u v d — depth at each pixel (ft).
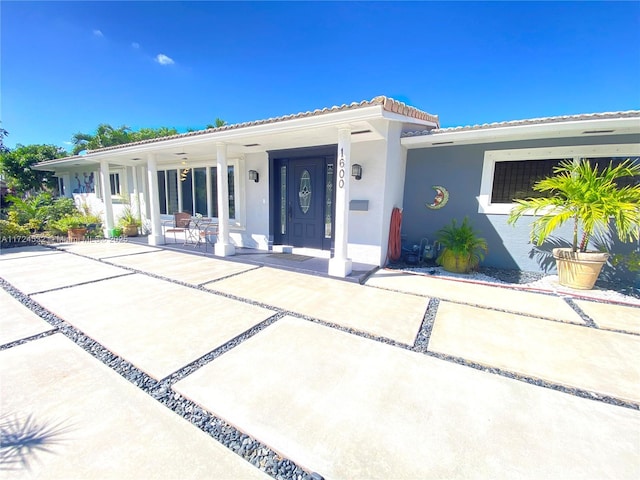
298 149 24.20
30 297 14.64
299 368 8.84
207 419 6.72
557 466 5.59
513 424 6.68
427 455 5.81
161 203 36.99
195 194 33.37
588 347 10.35
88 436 6.12
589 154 18.83
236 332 11.14
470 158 22.38
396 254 23.70
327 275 18.95
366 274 19.24
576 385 8.18
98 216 42.11
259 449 5.94
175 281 17.72
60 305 13.58
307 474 5.40
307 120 17.08
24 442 5.91
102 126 71.05
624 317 13.07
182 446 5.95
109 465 5.45
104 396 7.43
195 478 5.25
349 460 5.68
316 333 11.19
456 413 7.02
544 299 15.37
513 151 20.92
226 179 23.58
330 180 23.97
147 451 5.80
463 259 20.38
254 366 8.91
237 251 26.76
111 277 18.42
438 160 23.50
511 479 5.32
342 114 15.83
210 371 8.61
